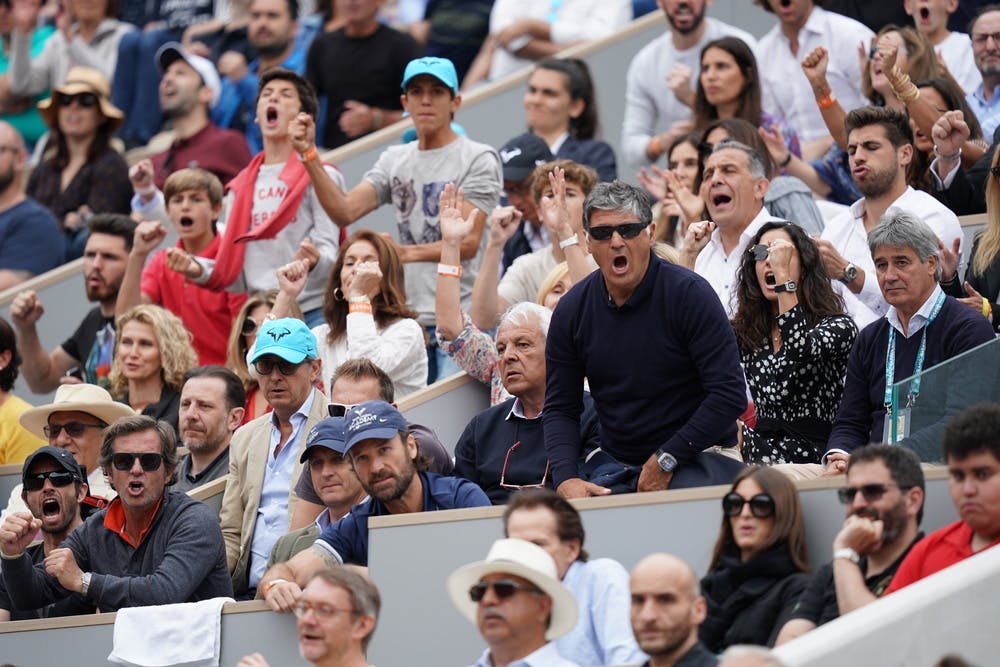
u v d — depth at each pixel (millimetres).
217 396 32906
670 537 25625
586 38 48156
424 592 26859
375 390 30094
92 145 46812
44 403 42594
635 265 26969
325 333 34438
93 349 40844
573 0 48625
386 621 26953
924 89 36281
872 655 19906
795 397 29156
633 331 27203
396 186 37688
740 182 32531
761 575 23797
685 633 21422
